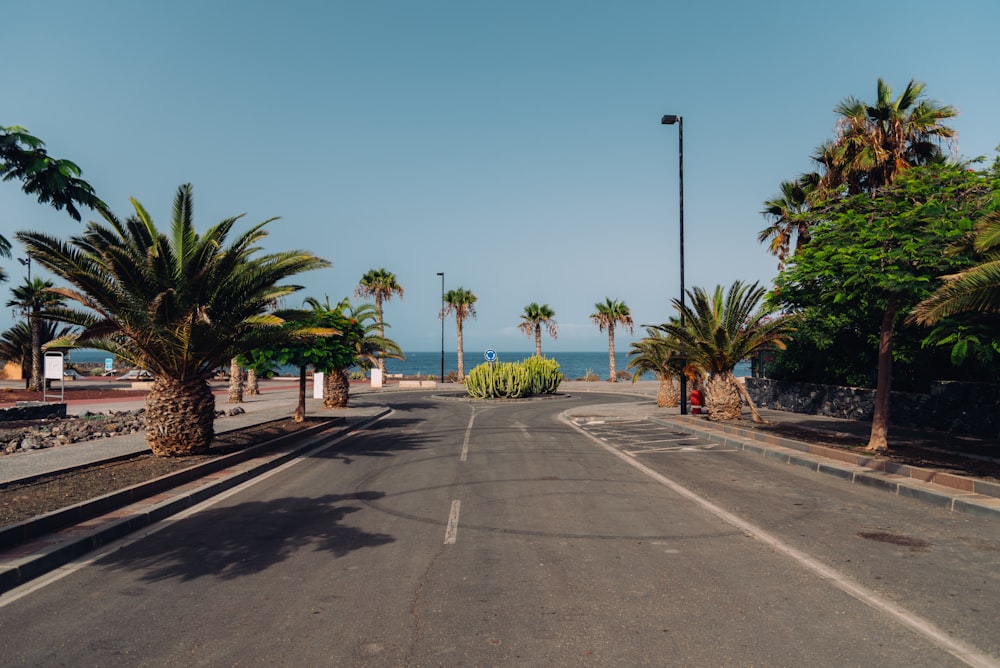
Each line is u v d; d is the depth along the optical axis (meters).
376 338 27.78
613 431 17.77
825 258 11.98
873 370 18.80
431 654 3.88
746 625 4.31
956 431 14.89
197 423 11.48
